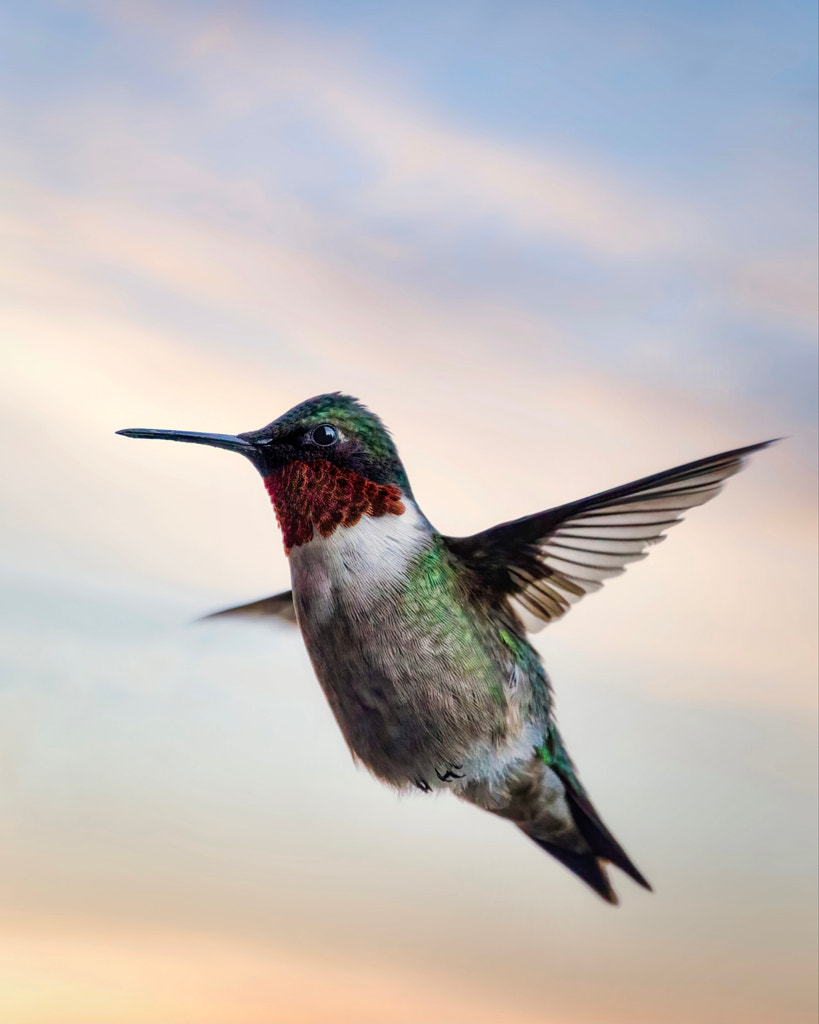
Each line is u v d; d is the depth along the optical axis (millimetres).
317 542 736
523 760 741
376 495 738
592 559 739
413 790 739
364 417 741
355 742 737
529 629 745
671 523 736
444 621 736
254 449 738
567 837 747
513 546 740
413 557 737
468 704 736
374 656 734
